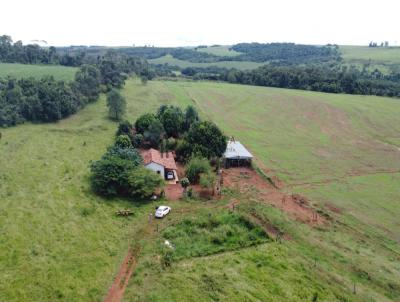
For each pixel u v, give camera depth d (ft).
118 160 189.88
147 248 139.13
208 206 182.39
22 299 106.32
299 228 167.22
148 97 423.23
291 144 307.58
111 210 168.66
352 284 129.80
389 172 255.29
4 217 148.66
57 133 277.44
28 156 224.12
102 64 493.36
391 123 387.14
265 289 120.57
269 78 604.49
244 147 273.54
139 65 641.81
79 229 147.33
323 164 263.90
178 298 111.04
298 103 451.53
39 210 157.99
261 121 373.61
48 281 114.73
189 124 289.94
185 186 200.85
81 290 113.09
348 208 195.93
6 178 187.21
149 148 267.18
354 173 249.75
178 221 161.99
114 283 118.52
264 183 222.69
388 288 130.72
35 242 134.10
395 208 198.80
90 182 193.36
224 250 142.41
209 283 120.16
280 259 138.62
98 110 352.69
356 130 361.10
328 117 399.85
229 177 226.99
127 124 278.46
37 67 495.00
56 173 201.67
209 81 624.59
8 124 286.87
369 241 163.32
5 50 554.46
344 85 551.59
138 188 182.80
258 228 157.79
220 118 372.38
